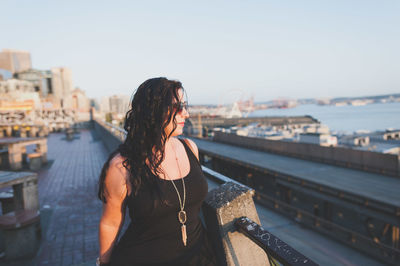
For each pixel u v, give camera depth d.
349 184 15.55
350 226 19.41
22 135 16.95
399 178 16.30
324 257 9.02
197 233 1.10
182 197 1.01
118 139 7.70
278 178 19.44
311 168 19.86
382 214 12.72
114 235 1.05
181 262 1.02
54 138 20.39
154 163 0.96
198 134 44.88
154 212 0.96
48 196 6.37
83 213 5.22
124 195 0.99
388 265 8.58
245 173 25.89
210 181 1.59
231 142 34.25
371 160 18.05
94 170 9.10
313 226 11.62
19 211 3.90
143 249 1.00
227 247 1.16
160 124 0.97
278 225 12.21
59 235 4.29
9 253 3.55
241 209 1.22
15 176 4.07
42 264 3.48
